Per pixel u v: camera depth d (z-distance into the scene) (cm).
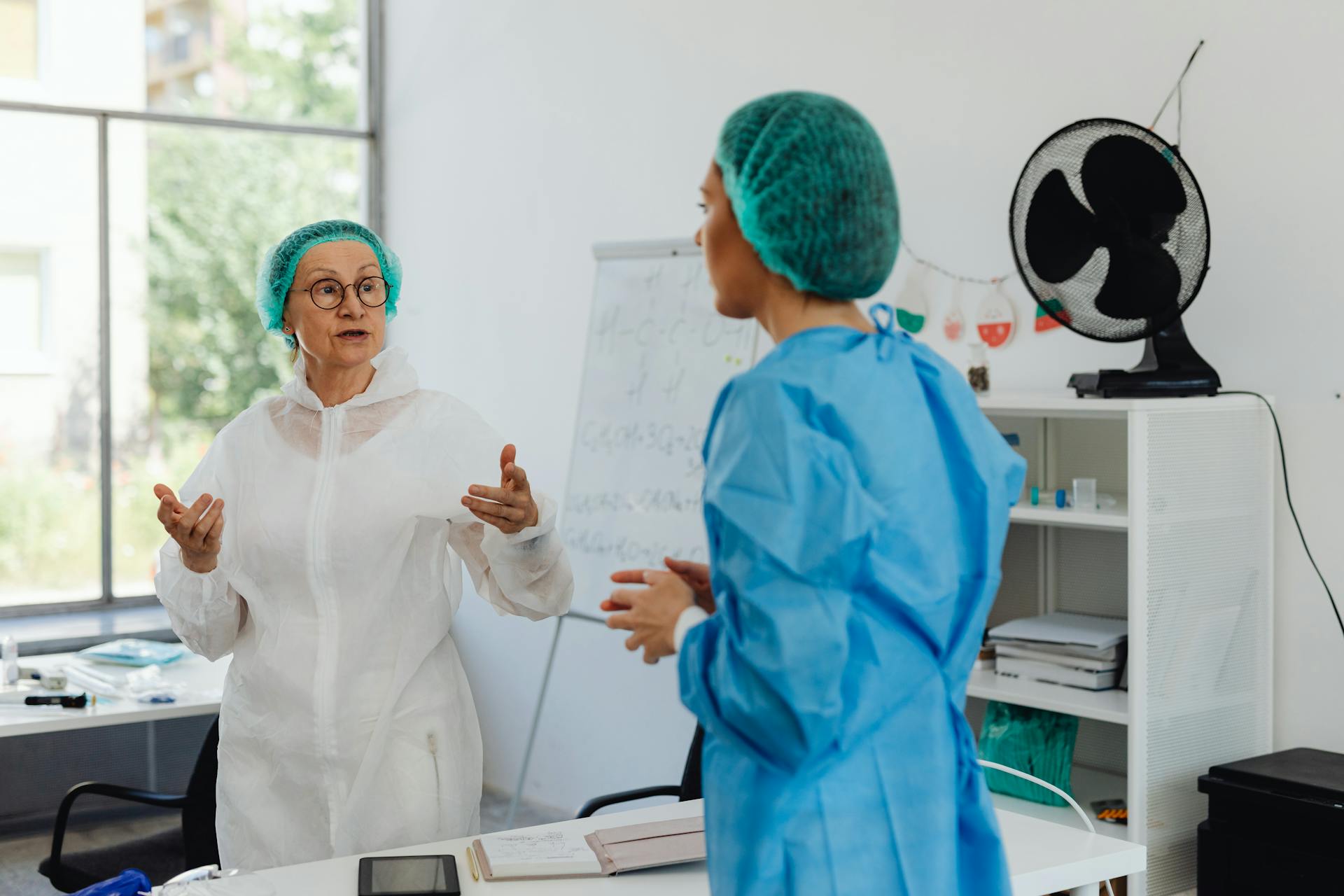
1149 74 281
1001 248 307
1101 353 286
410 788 213
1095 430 288
